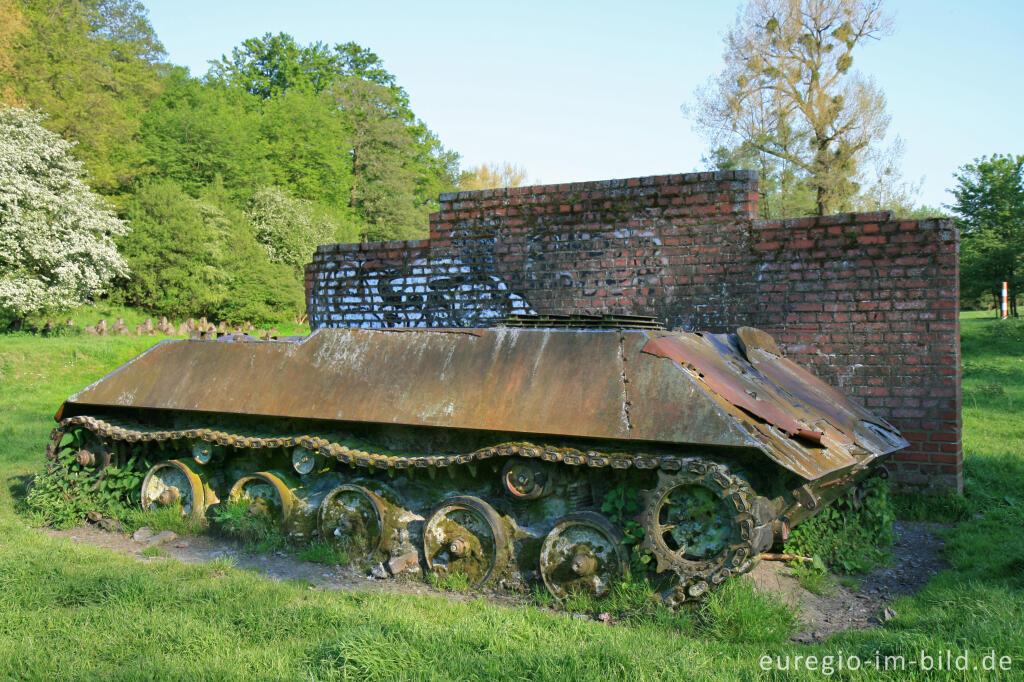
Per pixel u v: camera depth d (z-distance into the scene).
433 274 9.67
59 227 28.97
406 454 5.93
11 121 29.67
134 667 4.00
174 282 37.59
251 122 53.78
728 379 5.60
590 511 5.21
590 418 5.16
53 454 7.49
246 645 4.30
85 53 39.78
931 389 7.66
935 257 7.63
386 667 3.89
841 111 27.86
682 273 8.56
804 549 6.02
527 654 4.05
